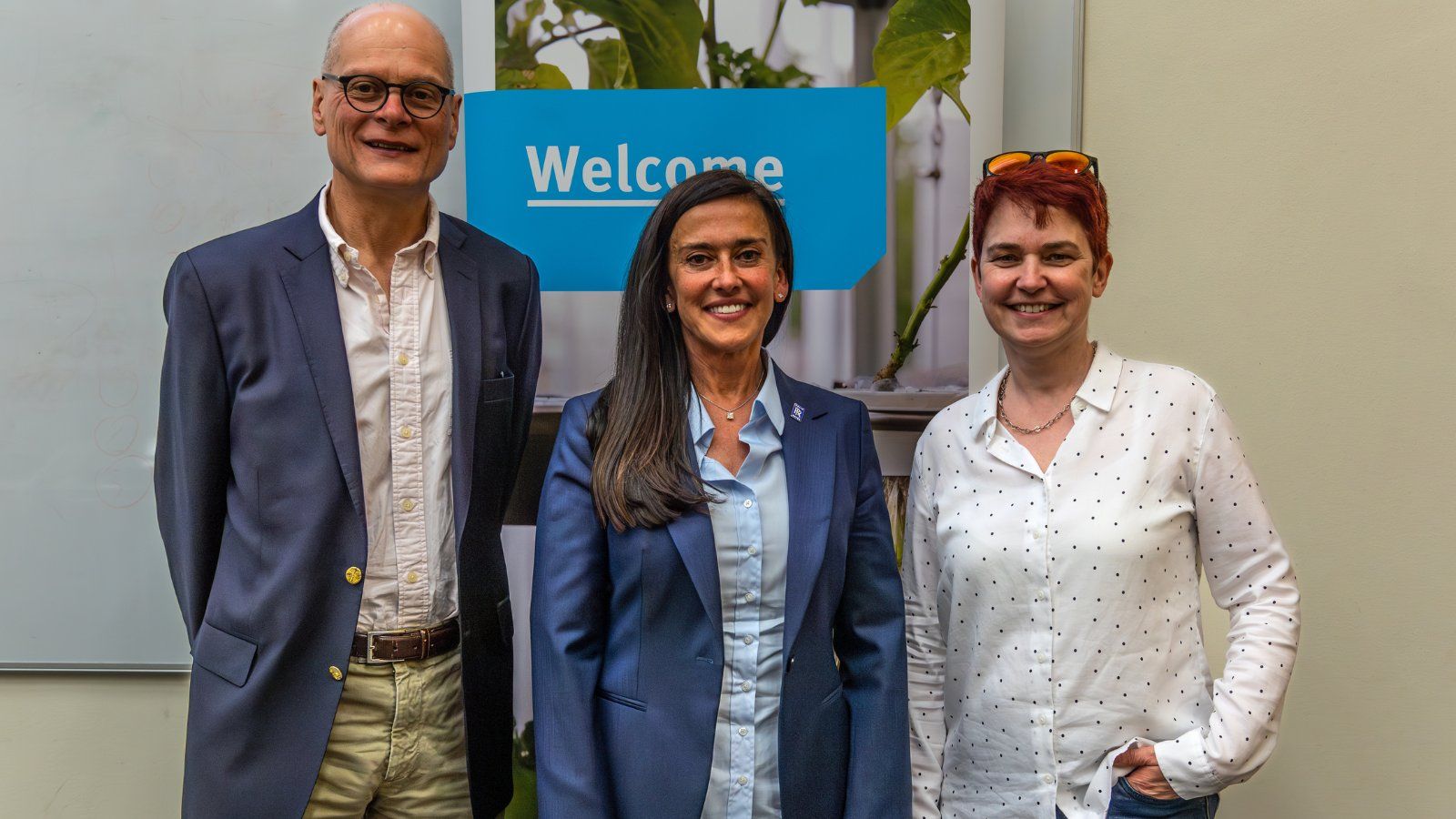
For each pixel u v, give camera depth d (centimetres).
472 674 166
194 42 216
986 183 149
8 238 217
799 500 147
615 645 145
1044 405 152
